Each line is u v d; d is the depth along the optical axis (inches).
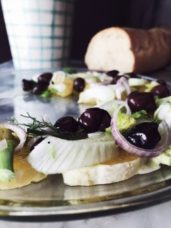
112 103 10.1
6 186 6.5
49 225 6.1
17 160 7.0
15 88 14.5
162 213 6.5
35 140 7.3
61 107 12.5
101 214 6.0
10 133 7.5
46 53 18.7
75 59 23.6
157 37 20.8
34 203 6.0
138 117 8.3
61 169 6.8
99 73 15.6
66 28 18.8
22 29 18.1
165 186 6.7
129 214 6.5
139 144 7.4
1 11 20.3
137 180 7.0
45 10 17.6
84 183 6.8
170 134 8.0
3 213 5.7
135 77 14.6
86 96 12.9
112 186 6.8
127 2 25.3
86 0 24.2
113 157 7.2
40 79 14.0
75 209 5.8
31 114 11.6
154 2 24.4
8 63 20.2
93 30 25.2
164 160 7.5
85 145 6.9
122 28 19.9
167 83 14.7
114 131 7.6
